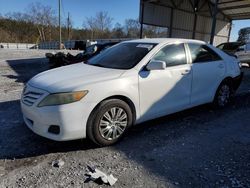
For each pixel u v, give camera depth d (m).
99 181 2.68
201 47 4.80
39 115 3.14
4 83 7.70
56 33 67.69
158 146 3.53
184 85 4.33
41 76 3.72
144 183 2.67
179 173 2.88
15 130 3.94
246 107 5.48
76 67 4.08
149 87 3.80
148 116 3.91
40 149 3.37
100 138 3.38
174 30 23.80
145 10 20.89
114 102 3.42
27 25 68.38
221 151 3.43
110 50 4.61
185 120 4.58
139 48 4.18
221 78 5.06
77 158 3.16
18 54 19.83
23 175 2.77
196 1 24.58
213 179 2.77
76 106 3.13
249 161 3.17
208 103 5.10
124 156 3.24
